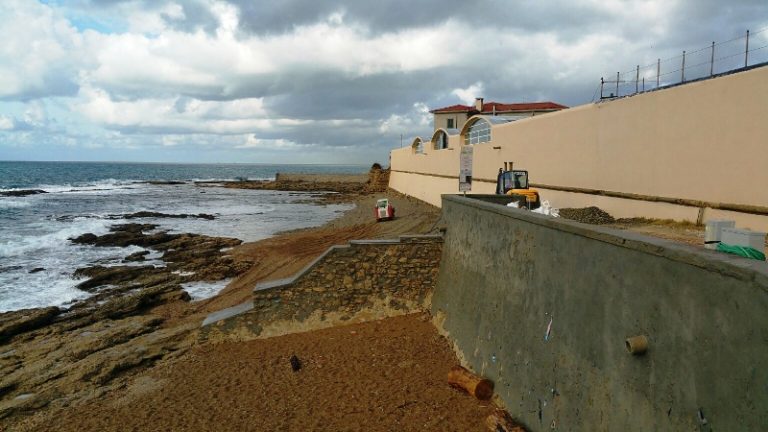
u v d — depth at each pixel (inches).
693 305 156.1
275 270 900.6
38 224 1521.9
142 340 550.3
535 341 278.4
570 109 747.4
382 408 348.5
